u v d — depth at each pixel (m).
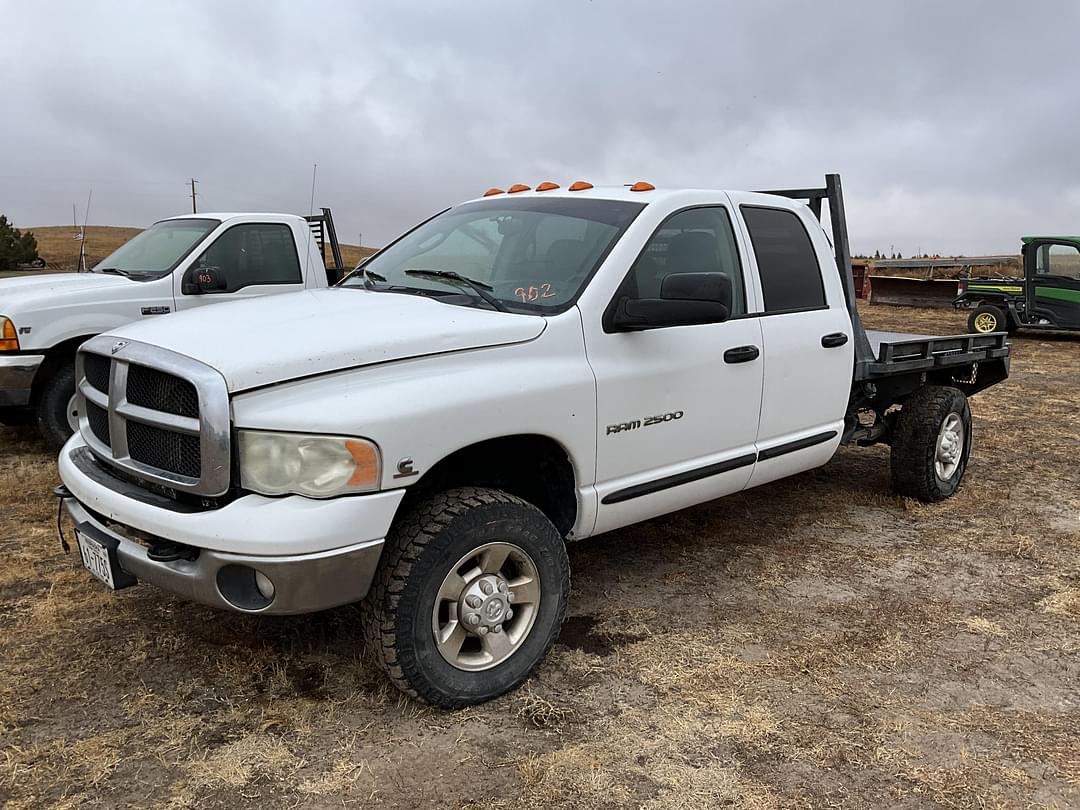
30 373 6.24
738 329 4.17
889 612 4.11
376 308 3.38
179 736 2.95
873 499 5.91
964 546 5.03
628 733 3.04
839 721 3.15
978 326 17.36
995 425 8.53
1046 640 3.85
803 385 4.58
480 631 3.12
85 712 3.09
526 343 3.30
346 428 2.73
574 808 2.64
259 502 2.73
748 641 3.77
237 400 2.75
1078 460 7.10
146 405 3.01
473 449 3.25
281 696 3.21
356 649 3.57
